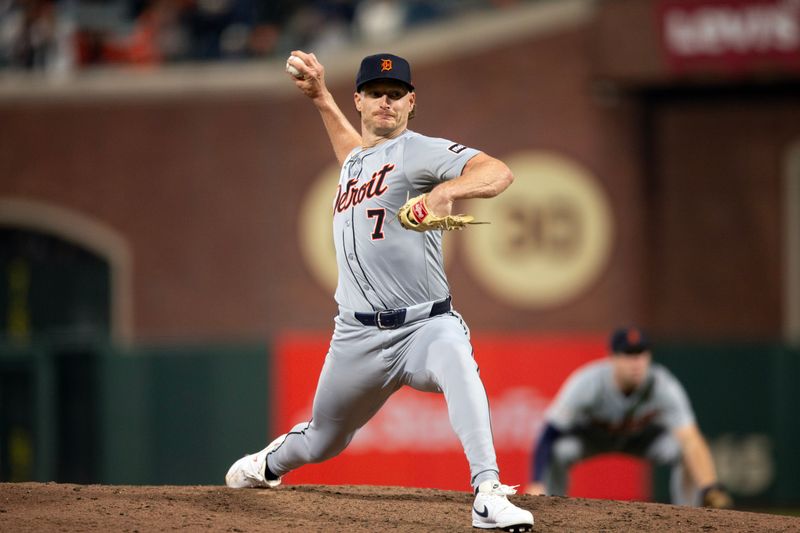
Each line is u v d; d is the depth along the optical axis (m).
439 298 16.09
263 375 44.38
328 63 46.34
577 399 29.77
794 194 48.69
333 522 16.12
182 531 15.28
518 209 47.84
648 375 29.36
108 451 44.25
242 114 47.00
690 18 46.78
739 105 48.66
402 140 15.81
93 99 46.97
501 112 47.84
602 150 48.09
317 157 46.91
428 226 14.12
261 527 15.64
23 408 46.47
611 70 47.25
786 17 46.34
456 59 47.72
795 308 48.59
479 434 15.36
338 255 16.39
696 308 48.69
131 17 51.28
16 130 47.03
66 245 47.75
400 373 16.23
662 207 48.56
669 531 16.31
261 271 46.84
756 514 17.73
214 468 44.12
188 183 47.00
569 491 44.62
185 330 46.81
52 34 49.53
